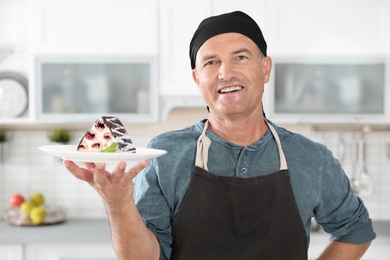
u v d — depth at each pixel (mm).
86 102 3105
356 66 3078
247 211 1290
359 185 3385
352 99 3078
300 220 1310
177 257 1299
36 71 3082
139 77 3096
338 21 3066
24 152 3518
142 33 3082
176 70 3092
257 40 1306
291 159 1357
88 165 1093
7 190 3523
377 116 3072
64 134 3396
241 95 1255
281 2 3061
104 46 3076
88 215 3531
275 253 1287
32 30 3074
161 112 3113
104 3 3076
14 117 3221
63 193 3533
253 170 1329
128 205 1101
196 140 1364
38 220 3158
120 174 1025
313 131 3451
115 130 1278
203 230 1285
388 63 3059
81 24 3078
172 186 1310
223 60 1266
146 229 1184
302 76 3078
